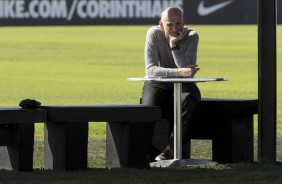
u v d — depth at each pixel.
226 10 89.06
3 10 85.75
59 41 72.81
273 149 19.11
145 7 87.88
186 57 19.23
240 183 16.16
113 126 18.31
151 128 18.11
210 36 77.62
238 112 19.31
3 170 17.59
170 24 19.22
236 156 19.48
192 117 19.22
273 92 18.95
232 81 47.69
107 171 17.61
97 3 87.44
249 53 64.38
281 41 69.06
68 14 87.06
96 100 39.62
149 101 19.55
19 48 67.25
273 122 19.03
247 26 87.50
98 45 70.06
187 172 17.66
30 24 86.25
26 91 43.22
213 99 19.81
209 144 24.16
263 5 18.80
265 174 17.30
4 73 52.16
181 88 18.77
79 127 17.61
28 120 17.23
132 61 59.66
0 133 17.45
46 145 18.27
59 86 45.78
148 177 16.89
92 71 53.84
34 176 16.84
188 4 88.56
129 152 17.97
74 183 16.03
